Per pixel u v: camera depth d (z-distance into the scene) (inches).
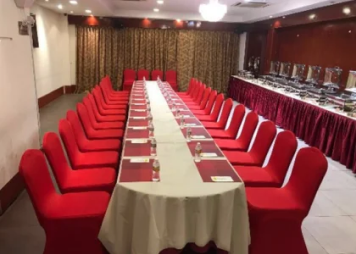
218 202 76.5
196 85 264.4
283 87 264.2
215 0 208.2
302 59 265.3
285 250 88.5
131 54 372.5
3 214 111.7
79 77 372.5
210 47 382.6
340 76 213.0
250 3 263.4
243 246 79.9
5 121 115.3
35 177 79.1
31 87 144.1
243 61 394.0
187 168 89.8
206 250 82.6
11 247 93.4
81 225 80.7
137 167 89.5
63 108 289.7
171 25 365.1
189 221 76.2
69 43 365.1
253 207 87.0
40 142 165.2
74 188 96.6
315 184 84.0
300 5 226.1
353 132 159.2
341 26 213.8
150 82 310.0
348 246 100.3
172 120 147.9
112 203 78.6
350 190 140.3
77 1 244.2
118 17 354.6
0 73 112.0
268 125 123.8
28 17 139.6
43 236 99.1
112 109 216.5
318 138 191.0
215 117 186.1
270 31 309.7
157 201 73.4
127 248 78.5
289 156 102.6
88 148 131.6
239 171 110.9
